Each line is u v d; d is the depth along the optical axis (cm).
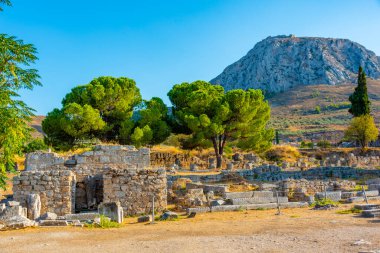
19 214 2044
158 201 2489
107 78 5531
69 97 5475
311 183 3344
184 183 3612
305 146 9112
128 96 5491
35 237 1619
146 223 2095
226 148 6272
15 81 1812
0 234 1719
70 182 2444
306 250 1193
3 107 1778
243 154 6500
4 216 2019
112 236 1627
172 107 5894
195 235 1591
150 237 1573
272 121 17425
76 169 2903
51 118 5159
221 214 2402
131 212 2461
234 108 5134
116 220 2105
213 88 5753
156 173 2520
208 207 2528
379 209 2080
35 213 2236
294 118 17650
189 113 5338
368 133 7650
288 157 6906
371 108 16938
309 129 14312
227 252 1198
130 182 2489
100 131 5300
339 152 7600
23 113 1841
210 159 5734
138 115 5794
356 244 1241
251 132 5322
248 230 1683
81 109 4900
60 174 2420
